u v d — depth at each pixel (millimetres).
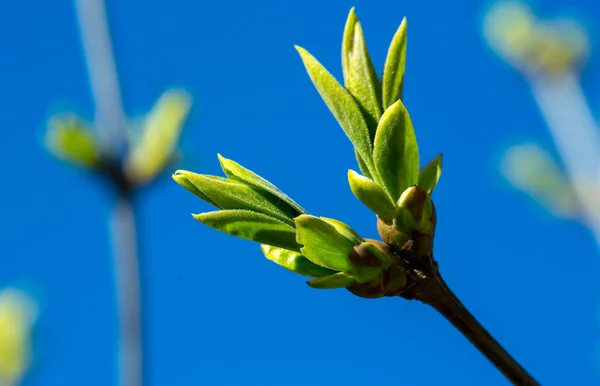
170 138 521
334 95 194
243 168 196
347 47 197
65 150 518
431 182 193
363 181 191
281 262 197
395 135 191
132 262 512
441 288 187
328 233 188
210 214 190
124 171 524
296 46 195
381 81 196
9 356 571
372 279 188
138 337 494
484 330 185
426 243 188
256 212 191
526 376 182
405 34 194
